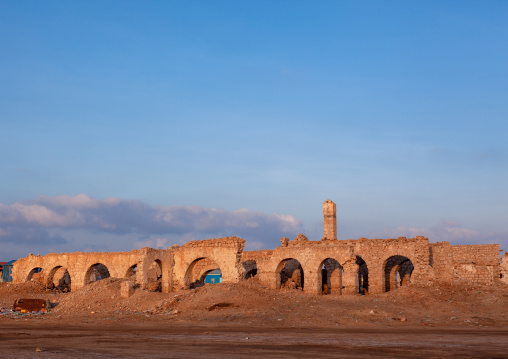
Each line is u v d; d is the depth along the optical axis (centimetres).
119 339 3478
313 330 3953
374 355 2720
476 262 5978
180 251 7012
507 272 5916
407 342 3209
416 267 5909
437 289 5547
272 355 2741
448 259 6125
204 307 4959
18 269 8188
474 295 5381
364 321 4403
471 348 2938
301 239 7319
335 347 3023
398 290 5616
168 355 2769
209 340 3378
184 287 6906
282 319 4459
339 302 5153
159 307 5172
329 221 7112
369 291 6288
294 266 7194
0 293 7294
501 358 2603
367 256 6344
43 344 3288
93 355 2805
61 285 8181
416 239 5994
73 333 3866
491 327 4128
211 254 6819
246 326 4222
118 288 5928
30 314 5334
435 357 2645
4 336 3725
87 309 5434
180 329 4081
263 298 5084
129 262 7394
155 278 7544
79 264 7719
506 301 5147
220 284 5628
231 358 2658
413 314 4694
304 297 5369
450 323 4341
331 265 6819
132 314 5025
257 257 7288
